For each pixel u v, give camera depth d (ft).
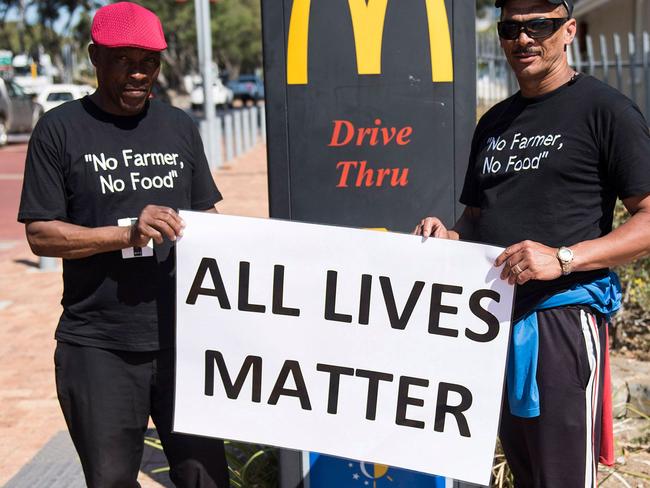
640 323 17.74
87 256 9.02
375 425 9.37
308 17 10.44
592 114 8.37
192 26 168.45
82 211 9.16
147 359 9.42
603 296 8.68
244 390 9.54
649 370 15.56
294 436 9.54
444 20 10.45
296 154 10.68
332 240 9.24
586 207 8.51
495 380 8.98
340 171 10.69
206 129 58.44
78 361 9.24
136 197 9.23
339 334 9.36
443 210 10.72
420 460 9.29
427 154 10.64
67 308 9.37
